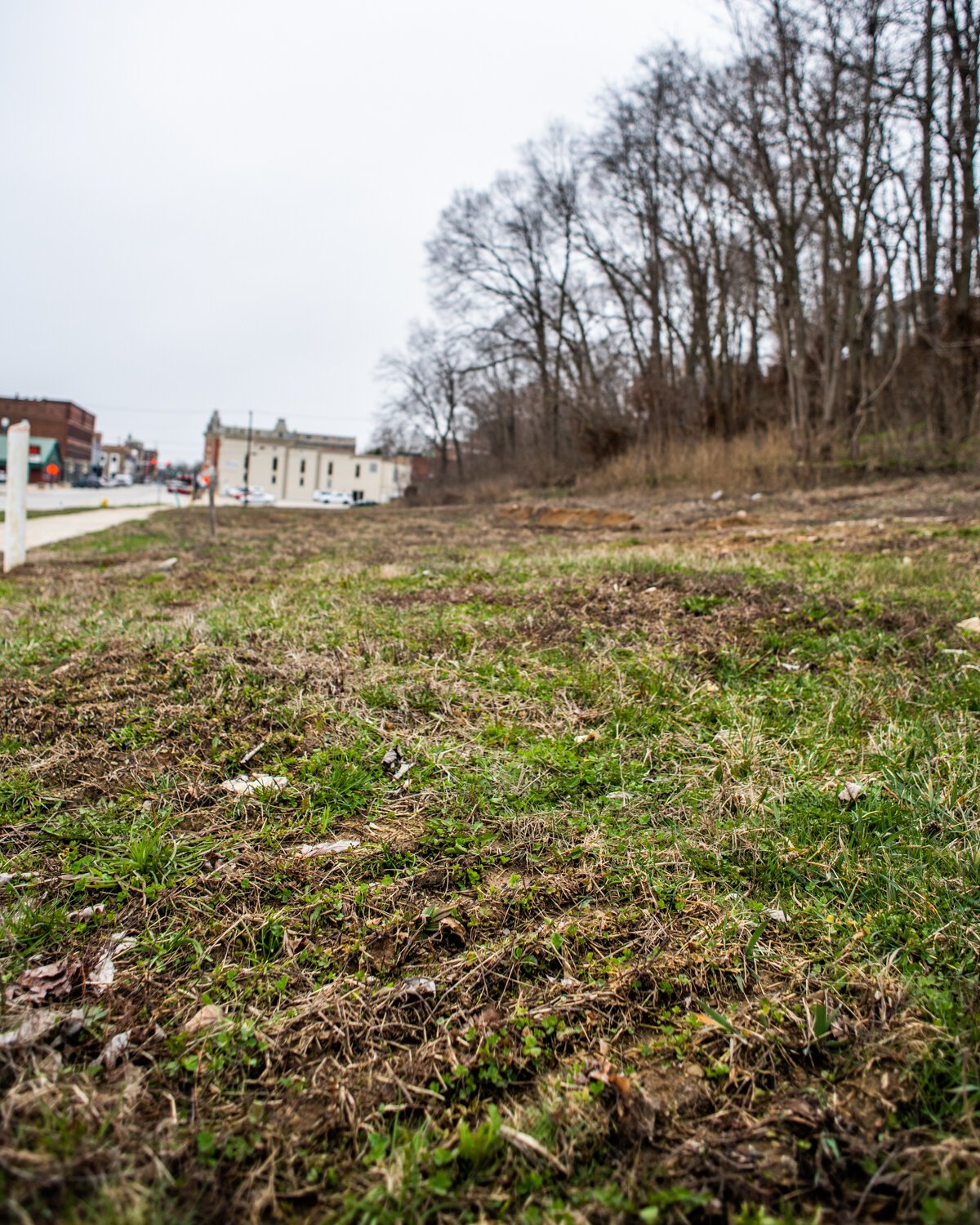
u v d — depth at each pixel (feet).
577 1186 4.04
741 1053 4.93
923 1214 3.72
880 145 62.18
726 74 66.18
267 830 7.65
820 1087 4.64
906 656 12.55
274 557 30.48
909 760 8.79
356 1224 3.82
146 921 6.21
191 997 5.38
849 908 6.37
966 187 60.08
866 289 70.03
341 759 9.20
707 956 5.79
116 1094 4.43
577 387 106.01
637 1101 4.52
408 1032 5.14
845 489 54.95
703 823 7.71
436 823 7.75
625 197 90.89
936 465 57.52
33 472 190.49
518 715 10.68
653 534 38.01
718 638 13.73
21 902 6.23
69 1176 3.73
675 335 97.76
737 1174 4.06
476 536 41.11
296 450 282.77
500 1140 4.26
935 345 59.26
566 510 52.01
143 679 12.01
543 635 14.20
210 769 8.99
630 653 13.11
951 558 21.57
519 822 7.78
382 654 13.07
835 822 7.66
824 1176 4.03
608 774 8.88
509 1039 5.05
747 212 69.26
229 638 14.15
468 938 6.08
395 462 296.10
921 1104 4.47
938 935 5.87
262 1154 4.19
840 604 15.30
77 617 17.11
